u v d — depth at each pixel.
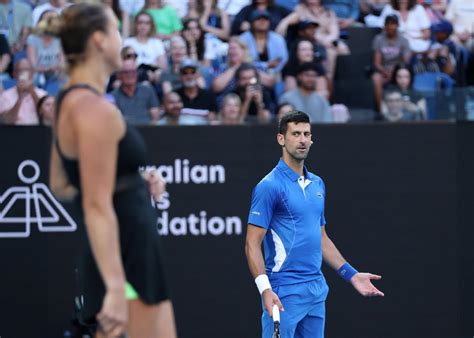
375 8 33.91
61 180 9.97
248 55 29.48
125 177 9.13
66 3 30.06
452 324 26.56
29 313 25.44
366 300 26.27
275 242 17.94
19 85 26.00
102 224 8.46
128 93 26.94
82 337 25.06
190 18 31.56
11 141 25.31
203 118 26.80
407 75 30.06
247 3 33.16
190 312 25.80
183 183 25.88
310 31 31.00
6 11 28.78
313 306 18.06
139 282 9.23
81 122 8.57
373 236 26.38
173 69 29.72
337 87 28.48
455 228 26.55
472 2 33.50
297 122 17.80
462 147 26.59
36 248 25.41
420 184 26.53
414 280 26.47
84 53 9.13
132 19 31.36
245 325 25.95
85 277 9.54
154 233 9.36
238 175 25.97
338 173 26.31
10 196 25.36
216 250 25.92
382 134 26.42
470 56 31.59
